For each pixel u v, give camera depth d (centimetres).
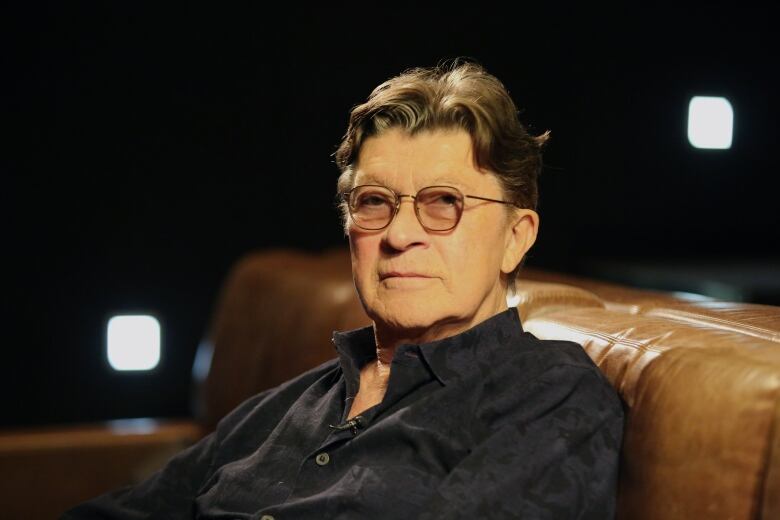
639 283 404
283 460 145
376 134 142
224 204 410
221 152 408
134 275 405
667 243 457
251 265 299
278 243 417
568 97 439
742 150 461
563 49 436
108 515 164
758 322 138
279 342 254
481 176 139
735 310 150
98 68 391
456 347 137
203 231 410
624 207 451
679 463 115
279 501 140
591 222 449
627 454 124
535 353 134
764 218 466
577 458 123
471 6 423
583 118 442
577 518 121
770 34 456
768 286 349
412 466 129
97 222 399
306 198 417
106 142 396
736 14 452
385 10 415
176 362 411
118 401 407
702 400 115
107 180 398
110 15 390
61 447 265
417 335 142
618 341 138
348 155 148
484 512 119
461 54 424
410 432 131
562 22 434
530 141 145
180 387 412
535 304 172
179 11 397
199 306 411
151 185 402
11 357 397
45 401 401
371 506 127
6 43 381
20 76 384
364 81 416
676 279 382
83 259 399
